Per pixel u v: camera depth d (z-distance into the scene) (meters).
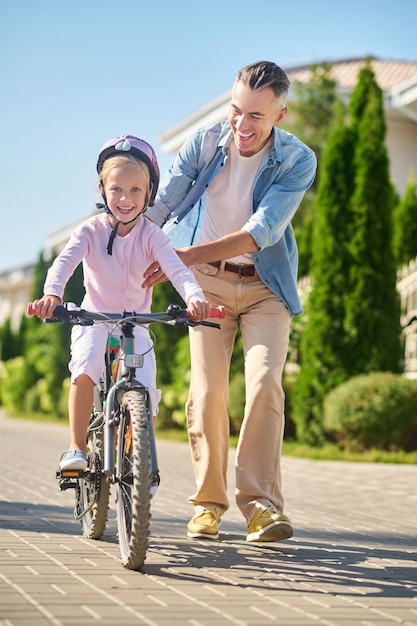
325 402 13.28
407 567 4.93
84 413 4.83
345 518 6.96
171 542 5.38
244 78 5.16
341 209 13.64
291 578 4.53
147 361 4.77
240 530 6.04
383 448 12.98
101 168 4.94
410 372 15.06
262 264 5.43
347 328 13.48
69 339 25.86
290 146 5.37
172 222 5.61
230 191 5.46
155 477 4.36
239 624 3.62
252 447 5.41
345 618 3.79
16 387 28.42
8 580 4.22
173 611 3.78
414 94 20.38
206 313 4.50
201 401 5.52
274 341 5.48
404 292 15.66
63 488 5.18
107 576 4.39
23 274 49.53
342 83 26.38
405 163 22.97
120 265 4.88
